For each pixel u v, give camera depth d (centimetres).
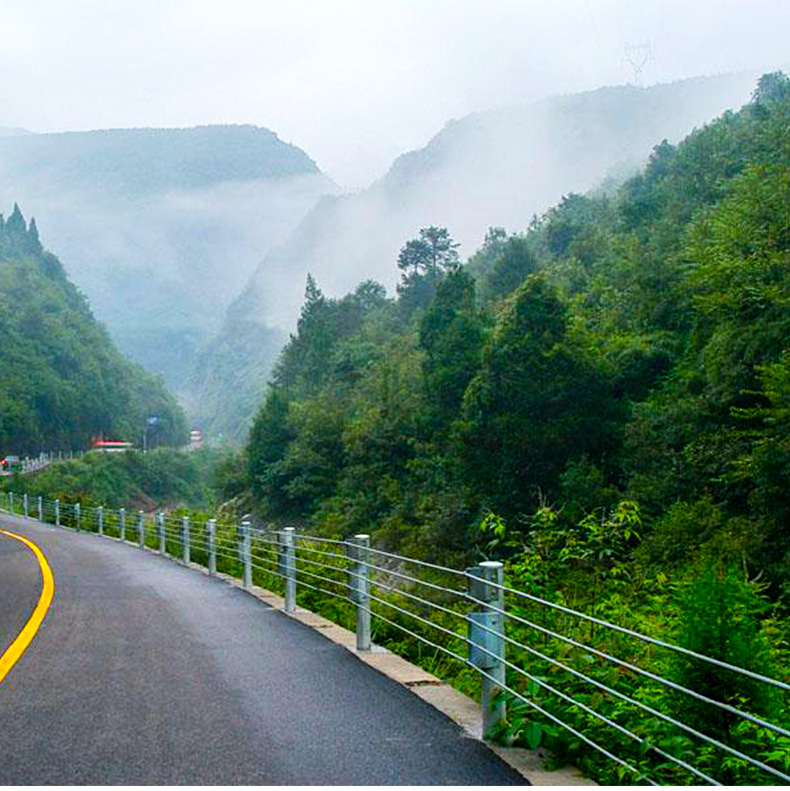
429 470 5291
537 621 835
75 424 16300
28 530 3919
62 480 11288
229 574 1995
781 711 557
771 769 390
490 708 621
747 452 2888
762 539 2344
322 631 1156
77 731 651
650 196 8838
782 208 3262
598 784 524
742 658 550
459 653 1017
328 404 8306
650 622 842
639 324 5106
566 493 3619
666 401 3934
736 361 3134
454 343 5784
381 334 11612
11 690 793
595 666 672
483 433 4266
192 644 1052
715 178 7181
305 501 7781
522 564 1094
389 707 722
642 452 3641
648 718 559
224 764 567
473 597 662
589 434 4056
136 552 2727
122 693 780
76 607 1411
